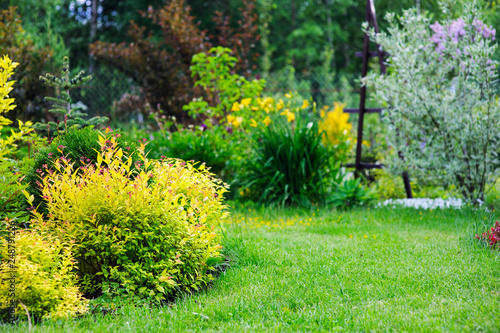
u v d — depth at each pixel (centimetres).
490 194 770
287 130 788
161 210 374
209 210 425
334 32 2820
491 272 384
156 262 374
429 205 727
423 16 715
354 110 874
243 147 815
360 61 2894
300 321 313
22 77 948
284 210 725
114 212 364
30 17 1856
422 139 713
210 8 2298
